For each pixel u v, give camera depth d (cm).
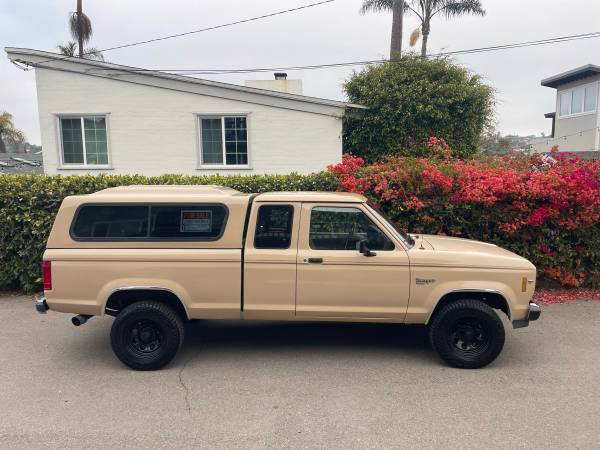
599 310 684
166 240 497
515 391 444
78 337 600
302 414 404
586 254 757
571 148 2842
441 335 495
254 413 406
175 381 471
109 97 1400
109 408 417
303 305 498
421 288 491
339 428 381
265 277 494
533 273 494
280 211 502
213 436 371
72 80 1398
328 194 527
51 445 361
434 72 1577
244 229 500
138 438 369
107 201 503
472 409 410
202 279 495
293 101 1394
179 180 810
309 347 561
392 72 1580
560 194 721
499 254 507
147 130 1409
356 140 1580
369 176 761
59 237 498
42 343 579
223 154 1425
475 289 487
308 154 1413
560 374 480
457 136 1571
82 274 493
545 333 596
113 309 521
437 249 505
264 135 1410
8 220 757
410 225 757
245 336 600
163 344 495
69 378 480
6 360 528
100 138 1430
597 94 2641
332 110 1400
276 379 473
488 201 725
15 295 788
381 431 376
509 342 568
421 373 486
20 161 2502
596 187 726
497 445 356
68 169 1433
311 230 500
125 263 493
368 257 491
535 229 754
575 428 379
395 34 2098
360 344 570
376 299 495
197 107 1395
